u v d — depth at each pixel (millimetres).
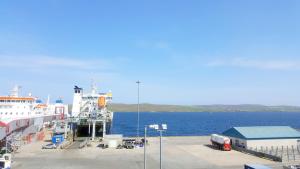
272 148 63281
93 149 66562
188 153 61906
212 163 50938
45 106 121938
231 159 54844
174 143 78250
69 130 91000
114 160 53219
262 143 65125
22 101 95500
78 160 53062
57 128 91812
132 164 49656
